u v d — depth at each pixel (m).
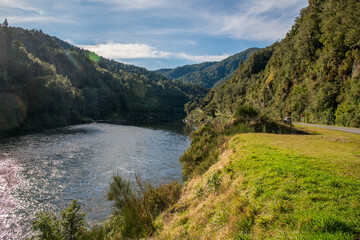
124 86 183.12
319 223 4.24
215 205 7.70
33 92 73.00
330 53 47.78
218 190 8.73
